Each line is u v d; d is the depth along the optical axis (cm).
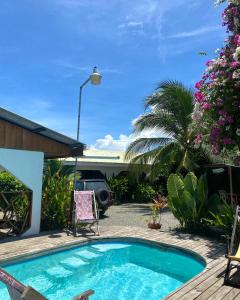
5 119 1119
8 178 1541
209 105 737
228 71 713
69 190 1334
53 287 818
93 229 1308
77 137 1577
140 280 879
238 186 1758
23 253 938
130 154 2417
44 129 1196
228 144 735
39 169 1199
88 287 827
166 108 2328
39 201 1200
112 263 1000
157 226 1365
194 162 2233
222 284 739
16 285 276
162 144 2352
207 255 975
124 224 1507
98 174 2678
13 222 1208
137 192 2553
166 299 655
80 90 1586
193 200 1279
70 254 1066
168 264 1005
